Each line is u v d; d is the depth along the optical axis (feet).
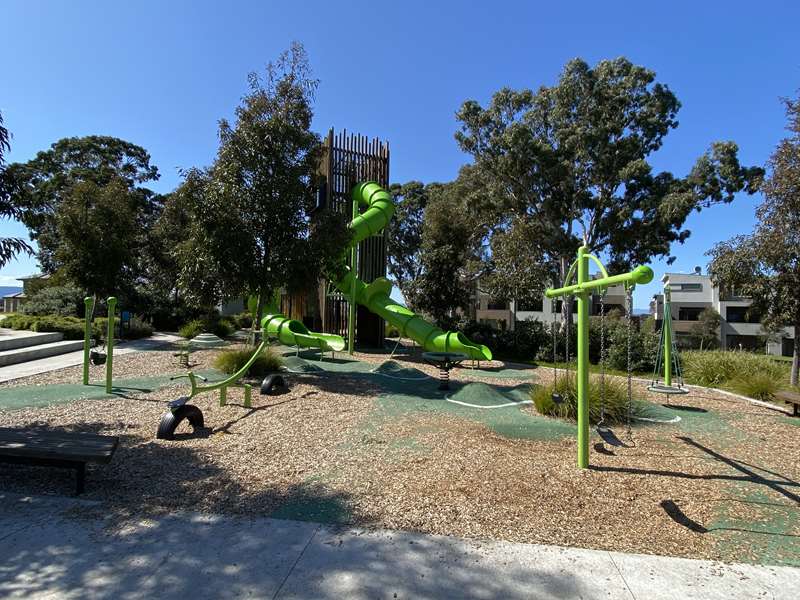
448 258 71.97
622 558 10.51
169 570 9.73
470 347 44.16
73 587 9.09
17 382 31.60
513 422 23.00
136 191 106.93
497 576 9.70
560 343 58.08
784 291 33.06
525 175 77.56
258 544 10.82
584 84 76.13
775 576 9.93
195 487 14.16
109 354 28.32
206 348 54.85
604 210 78.74
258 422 21.94
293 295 36.27
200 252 32.45
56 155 105.81
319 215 35.53
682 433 21.97
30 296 81.97
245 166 33.37
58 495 13.43
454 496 13.74
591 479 15.35
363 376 36.52
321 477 15.11
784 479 15.80
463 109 80.59
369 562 10.14
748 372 38.75
